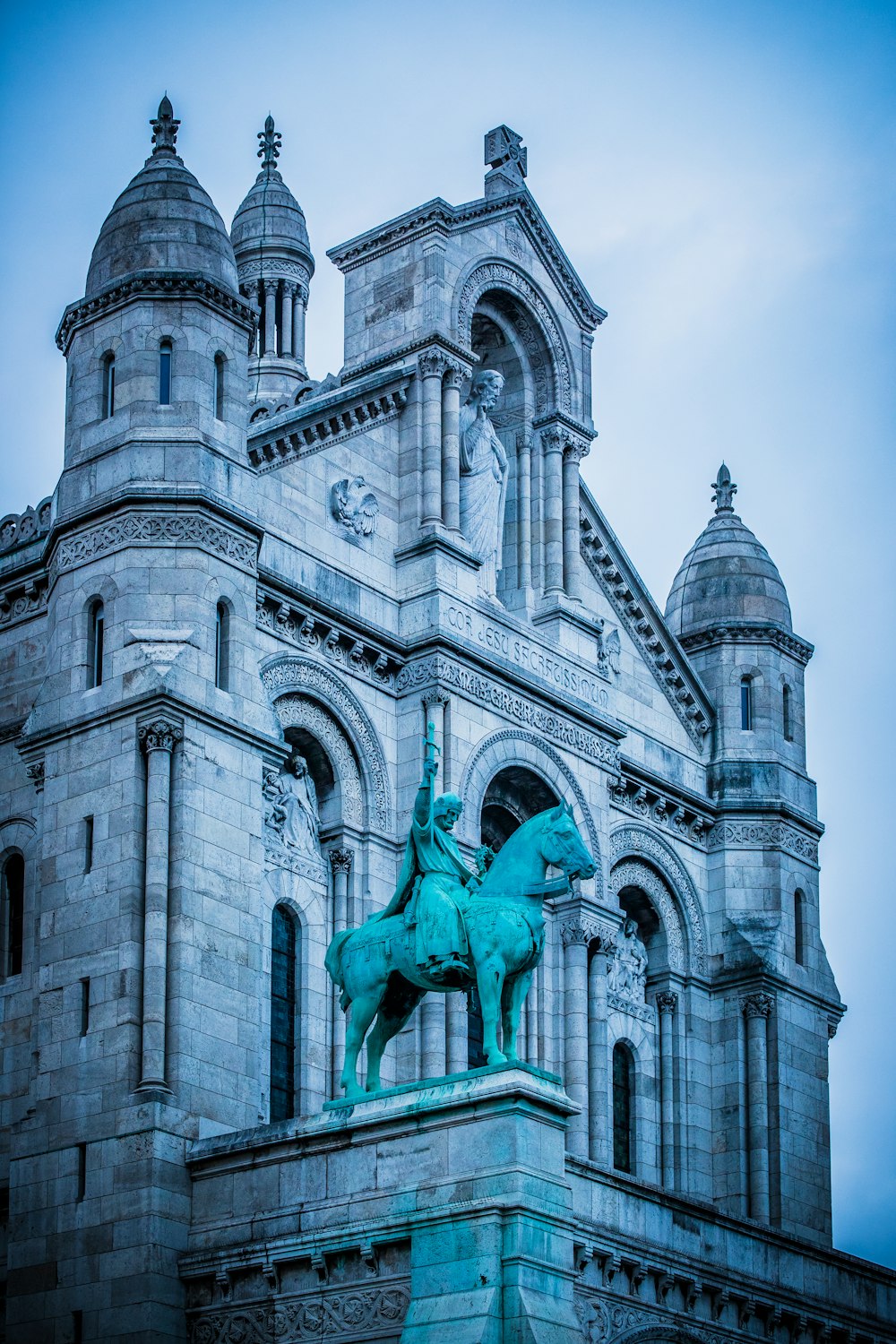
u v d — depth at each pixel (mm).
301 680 59875
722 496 78125
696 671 74688
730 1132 69750
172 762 53781
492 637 64375
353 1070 49781
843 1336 58156
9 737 58938
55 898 54156
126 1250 50438
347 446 63250
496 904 49125
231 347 58062
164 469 55938
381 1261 47812
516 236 69312
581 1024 64688
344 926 59656
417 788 61312
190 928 52875
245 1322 49375
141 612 55000
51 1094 52844
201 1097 52094
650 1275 52750
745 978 70688
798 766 74625
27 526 60344
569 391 70000
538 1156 46969
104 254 58500
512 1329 45188
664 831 71312
